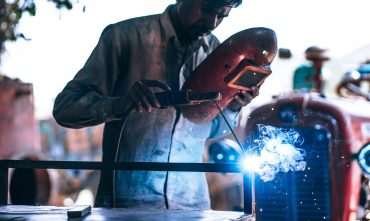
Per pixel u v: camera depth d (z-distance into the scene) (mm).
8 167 2676
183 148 3340
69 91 3125
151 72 3270
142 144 3240
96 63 3217
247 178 2285
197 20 3141
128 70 3287
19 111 9320
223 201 7887
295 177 2172
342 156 3439
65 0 3387
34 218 2078
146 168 2441
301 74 5180
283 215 2146
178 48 3295
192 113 3062
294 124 3182
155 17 3338
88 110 2992
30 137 9477
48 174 7719
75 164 2553
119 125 3240
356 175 3543
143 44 3268
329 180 2209
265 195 2178
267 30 2887
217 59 2869
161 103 2709
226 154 3518
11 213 2254
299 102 3365
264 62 2842
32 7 3416
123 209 2463
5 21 3510
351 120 3559
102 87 3223
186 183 3332
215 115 3086
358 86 4516
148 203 3207
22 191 6828
